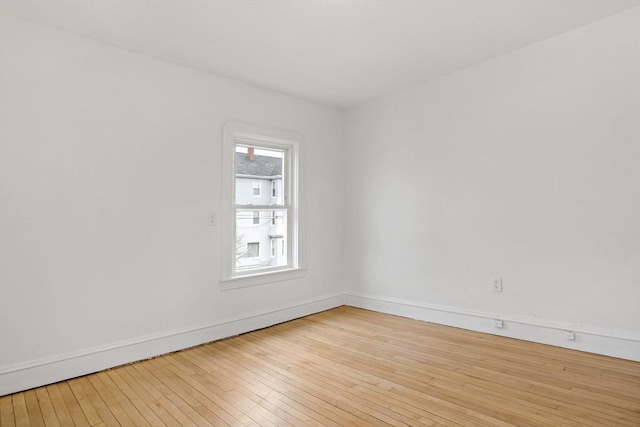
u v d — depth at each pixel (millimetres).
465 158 3424
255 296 3594
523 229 3066
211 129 3299
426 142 3730
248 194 3732
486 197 3283
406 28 2645
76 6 2254
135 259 2812
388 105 4074
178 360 2785
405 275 3934
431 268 3699
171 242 3012
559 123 2865
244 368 2607
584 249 2756
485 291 3305
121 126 2766
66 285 2494
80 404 2123
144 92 2898
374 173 4238
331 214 4434
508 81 3127
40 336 2381
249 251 3729
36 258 2383
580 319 2781
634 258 2549
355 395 2178
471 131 3377
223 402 2119
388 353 2854
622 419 1867
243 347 3062
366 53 3025
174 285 3018
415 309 3836
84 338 2553
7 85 2301
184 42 2748
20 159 2336
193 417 1965
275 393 2219
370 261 4281
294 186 4051
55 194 2463
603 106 2662
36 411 2051
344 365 2631
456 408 2006
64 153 2504
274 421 1912
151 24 2492
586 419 1875
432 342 3090
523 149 3057
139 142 2855
